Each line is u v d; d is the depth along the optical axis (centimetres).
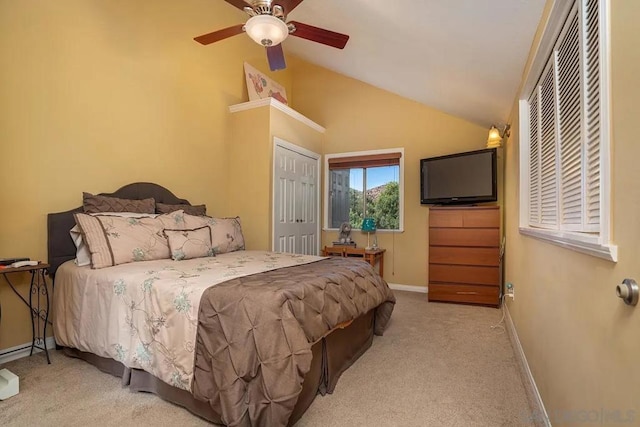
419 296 426
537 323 179
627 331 76
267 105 395
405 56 283
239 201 407
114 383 186
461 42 214
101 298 194
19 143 226
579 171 128
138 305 176
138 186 298
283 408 132
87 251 219
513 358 233
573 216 135
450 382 197
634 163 75
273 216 398
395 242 471
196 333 154
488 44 204
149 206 288
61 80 248
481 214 377
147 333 170
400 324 310
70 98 254
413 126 464
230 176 414
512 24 173
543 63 178
